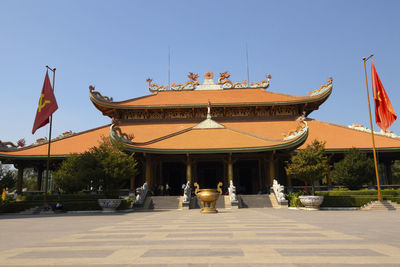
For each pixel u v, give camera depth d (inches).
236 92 2400.3
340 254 272.1
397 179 3491.6
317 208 1136.8
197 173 1943.9
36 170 1806.1
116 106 2107.5
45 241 382.3
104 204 1104.8
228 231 444.1
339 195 1279.5
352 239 361.1
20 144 1749.5
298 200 1219.9
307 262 241.8
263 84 2436.0
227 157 1649.9
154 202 1378.0
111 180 1114.7
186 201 1288.1
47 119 1248.2
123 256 273.0
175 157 1700.3
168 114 2182.6
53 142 1835.6
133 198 1499.8
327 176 1692.9
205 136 1658.5
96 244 344.5
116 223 631.2
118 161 1115.9
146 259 258.7
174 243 339.6
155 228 503.2
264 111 2161.7
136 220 703.7
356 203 1168.2
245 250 292.4
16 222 728.3
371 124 1239.5
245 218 717.9
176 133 1684.3
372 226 516.7
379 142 1700.3
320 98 2065.7
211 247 310.7
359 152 1427.2
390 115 1264.8
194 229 477.1
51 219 817.5
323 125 2010.3
